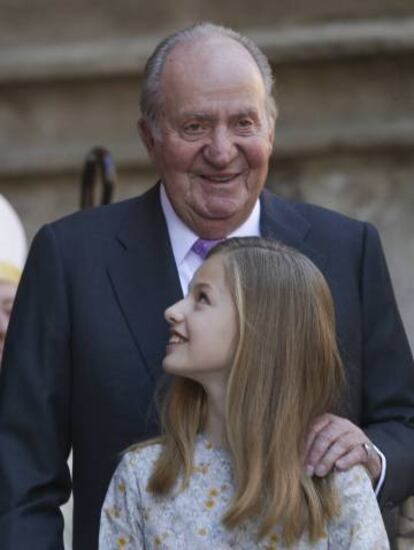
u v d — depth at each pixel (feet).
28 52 65.82
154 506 28.27
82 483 31.73
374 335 32.53
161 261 32.17
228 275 28.35
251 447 27.73
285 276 28.37
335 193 64.54
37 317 31.78
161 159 31.65
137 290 31.91
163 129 31.32
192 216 31.76
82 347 31.53
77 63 65.31
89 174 48.49
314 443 28.37
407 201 64.18
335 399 29.86
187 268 32.32
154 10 67.10
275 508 27.40
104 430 31.40
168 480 28.22
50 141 66.03
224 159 30.81
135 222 32.55
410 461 31.24
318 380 28.45
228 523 27.61
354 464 28.32
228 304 28.27
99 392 31.37
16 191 65.10
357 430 28.73
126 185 64.90
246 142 31.07
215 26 31.89
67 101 66.33
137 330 31.60
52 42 66.95
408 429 32.01
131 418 31.24
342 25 65.72
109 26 67.10
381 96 65.82
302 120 65.72
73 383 31.71
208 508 27.99
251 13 66.85
